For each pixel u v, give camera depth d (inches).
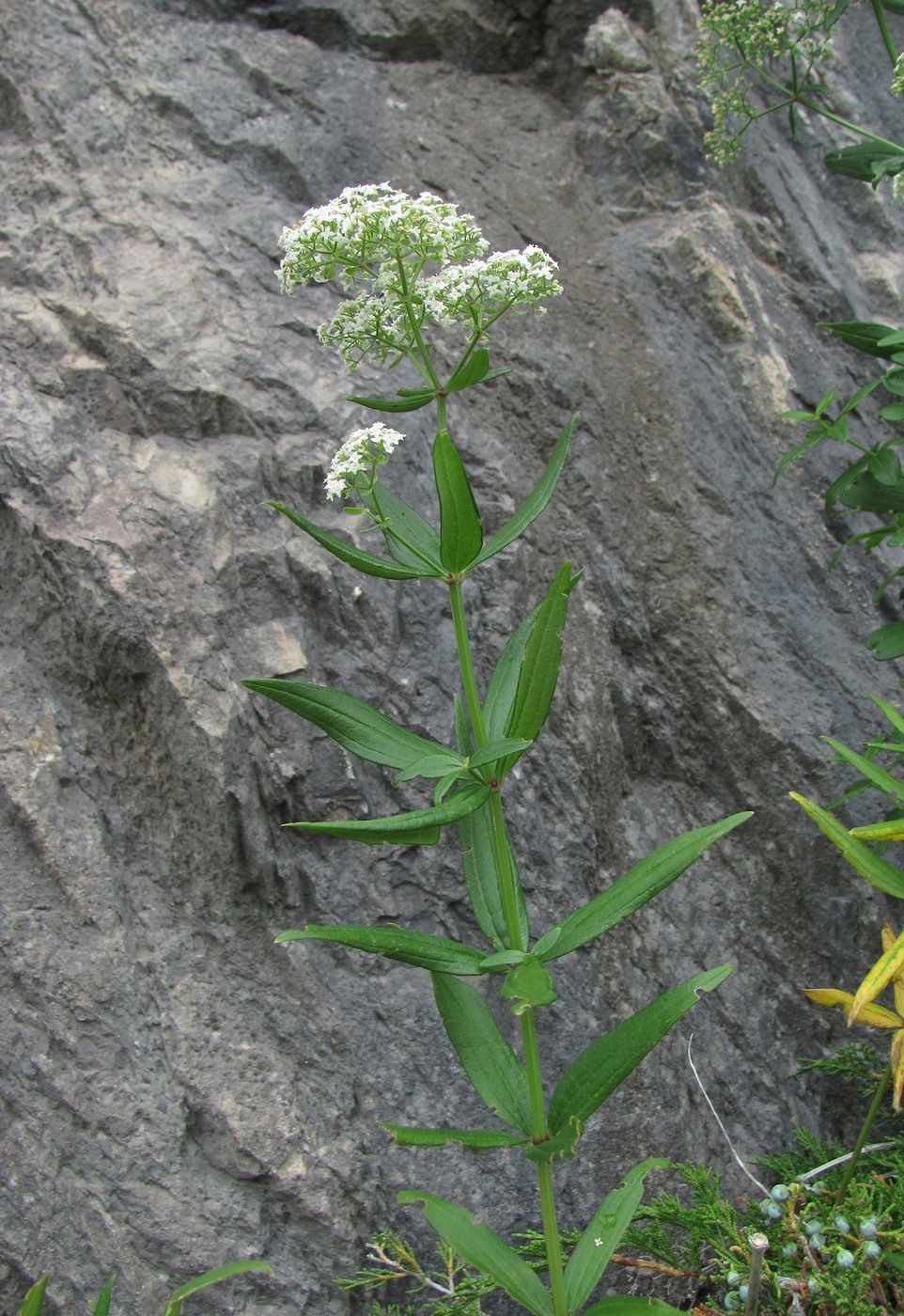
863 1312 12.7
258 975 15.2
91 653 15.6
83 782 15.3
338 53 23.3
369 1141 14.8
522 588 18.7
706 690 19.8
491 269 11.0
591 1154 15.6
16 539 15.9
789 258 24.8
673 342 22.2
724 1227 13.9
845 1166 16.1
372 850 16.2
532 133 24.1
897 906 19.1
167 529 16.4
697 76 23.7
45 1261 12.9
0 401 16.6
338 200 11.0
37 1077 13.6
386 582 17.5
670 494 20.9
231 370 18.0
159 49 21.0
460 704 12.3
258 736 15.8
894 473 17.8
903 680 18.2
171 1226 13.4
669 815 19.3
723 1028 17.7
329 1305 13.8
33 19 20.1
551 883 17.1
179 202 19.5
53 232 18.5
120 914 14.8
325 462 17.8
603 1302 11.3
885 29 18.8
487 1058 11.9
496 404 20.3
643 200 23.6
